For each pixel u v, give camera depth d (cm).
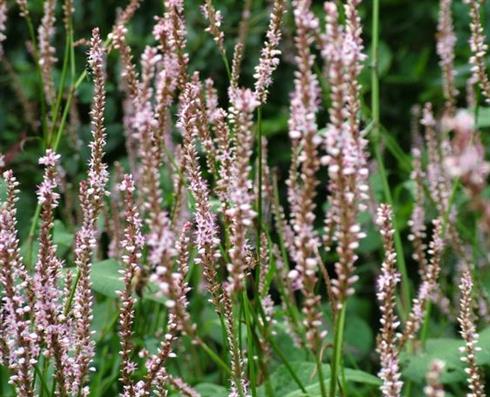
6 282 259
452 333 507
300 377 324
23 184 730
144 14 756
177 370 434
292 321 398
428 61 820
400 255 425
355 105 220
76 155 542
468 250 504
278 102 757
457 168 139
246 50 736
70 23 414
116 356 416
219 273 349
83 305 283
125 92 566
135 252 272
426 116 487
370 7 789
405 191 676
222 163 279
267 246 330
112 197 475
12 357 263
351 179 209
